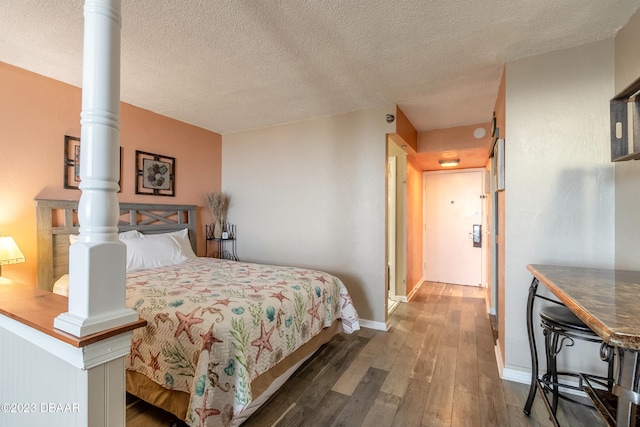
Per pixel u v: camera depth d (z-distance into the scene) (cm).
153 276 241
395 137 323
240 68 232
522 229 212
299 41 195
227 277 240
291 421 169
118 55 91
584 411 178
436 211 544
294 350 196
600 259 191
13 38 194
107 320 89
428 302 411
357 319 262
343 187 336
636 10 162
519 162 213
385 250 315
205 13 167
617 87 185
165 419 168
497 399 190
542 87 207
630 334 76
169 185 354
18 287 139
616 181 186
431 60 219
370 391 198
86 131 87
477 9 163
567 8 161
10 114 232
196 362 146
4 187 229
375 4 159
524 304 211
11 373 117
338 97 289
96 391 88
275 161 382
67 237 262
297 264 364
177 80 253
